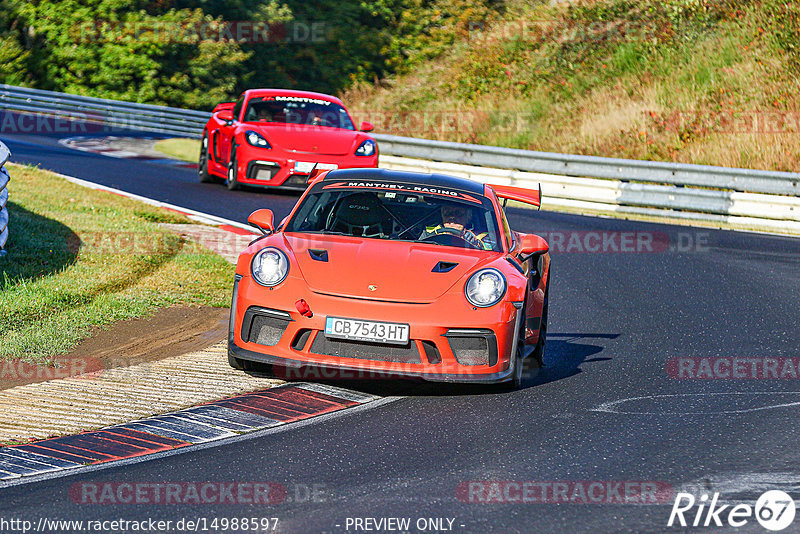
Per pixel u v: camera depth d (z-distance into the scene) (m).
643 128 86.38
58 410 20.78
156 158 76.19
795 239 53.62
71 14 125.88
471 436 20.02
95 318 28.81
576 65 105.19
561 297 37.25
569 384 24.81
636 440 19.97
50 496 16.00
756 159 75.62
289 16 139.75
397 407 22.09
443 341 22.22
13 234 37.66
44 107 101.44
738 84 90.88
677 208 61.41
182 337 28.00
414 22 147.38
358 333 22.05
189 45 129.00
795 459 18.91
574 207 65.00
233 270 36.94
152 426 20.00
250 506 15.70
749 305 36.12
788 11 98.56
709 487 17.17
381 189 27.28
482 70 111.75
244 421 20.58
